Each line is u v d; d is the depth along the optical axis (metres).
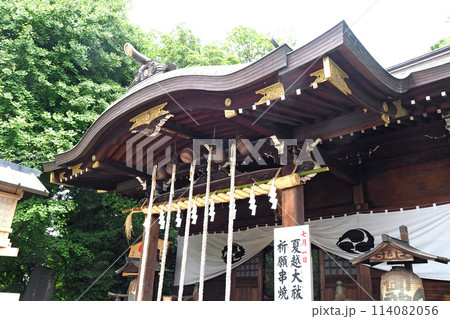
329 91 4.42
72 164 8.16
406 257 4.25
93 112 12.12
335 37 3.73
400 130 6.38
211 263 9.16
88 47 12.60
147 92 5.77
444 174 6.00
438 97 4.62
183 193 7.62
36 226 10.42
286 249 4.98
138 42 14.73
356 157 6.95
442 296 5.59
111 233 13.43
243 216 9.01
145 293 7.64
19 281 12.96
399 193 6.43
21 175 4.99
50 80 12.37
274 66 4.27
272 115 5.22
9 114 10.77
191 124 6.40
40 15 11.72
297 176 5.45
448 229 5.63
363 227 6.58
